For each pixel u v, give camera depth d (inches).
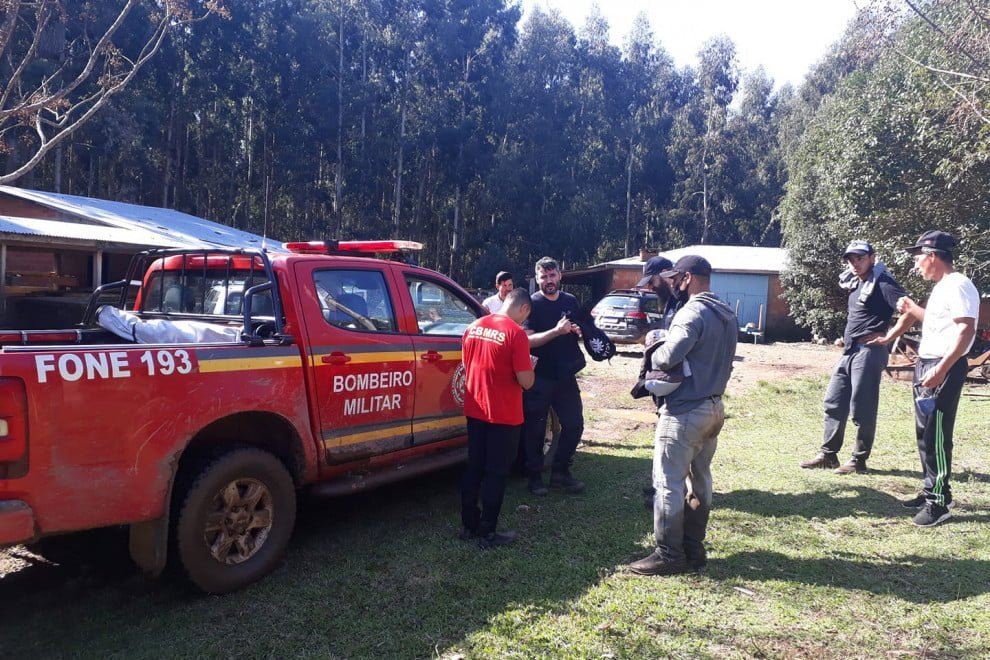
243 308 177.0
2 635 135.0
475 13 1971.0
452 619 137.5
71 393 123.4
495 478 173.6
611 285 1198.3
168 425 136.4
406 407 193.3
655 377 151.6
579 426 222.7
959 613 137.6
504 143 1902.1
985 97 459.2
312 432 167.6
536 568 161.3
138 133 1412.4
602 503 209.9
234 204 1936.5
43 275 641.6
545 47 2006.6
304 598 147.6
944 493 184.5
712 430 153.6
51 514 121.6
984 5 449.7
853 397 234.8
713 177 2294.5
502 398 171.5
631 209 2340.1
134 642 130.6
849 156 584.7
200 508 142.4
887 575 155.9
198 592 146.0
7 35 606.5
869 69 687.7
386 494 223.5
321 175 1999.3
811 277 876.0
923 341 188.2
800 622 135.2
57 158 1296.8
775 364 622.8
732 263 1048.8
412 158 1978.3
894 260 556.1
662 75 2422.5
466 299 227.0
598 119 2192.4
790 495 214.4
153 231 740.7
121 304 202.1
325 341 171.2
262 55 1759.4
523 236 1883.6
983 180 505.0
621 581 154.0
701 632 131.5
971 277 512.7
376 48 1926.7
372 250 220.7
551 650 125.3
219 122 1800.0
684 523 161.0
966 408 367.2
